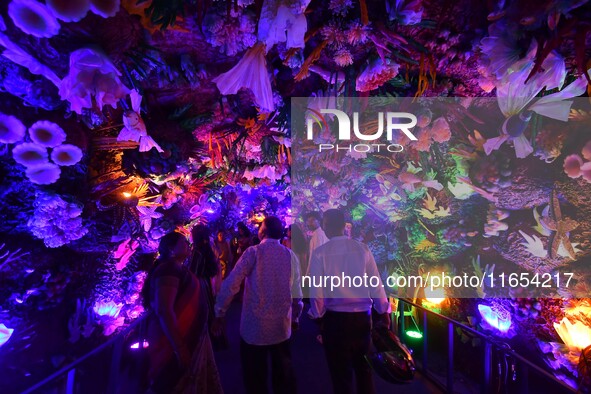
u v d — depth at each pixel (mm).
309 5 1704
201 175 4441
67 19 1248
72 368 1891
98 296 2822
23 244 1991
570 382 2520
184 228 4969
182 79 2117
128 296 3400
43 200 1802
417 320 4758
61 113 1815
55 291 2154
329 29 1732
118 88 1497
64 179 2000
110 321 3037
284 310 2812
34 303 2055
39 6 1193
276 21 1532
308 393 3588
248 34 1728
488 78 1801
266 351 2777
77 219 1920
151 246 3844
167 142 2572
